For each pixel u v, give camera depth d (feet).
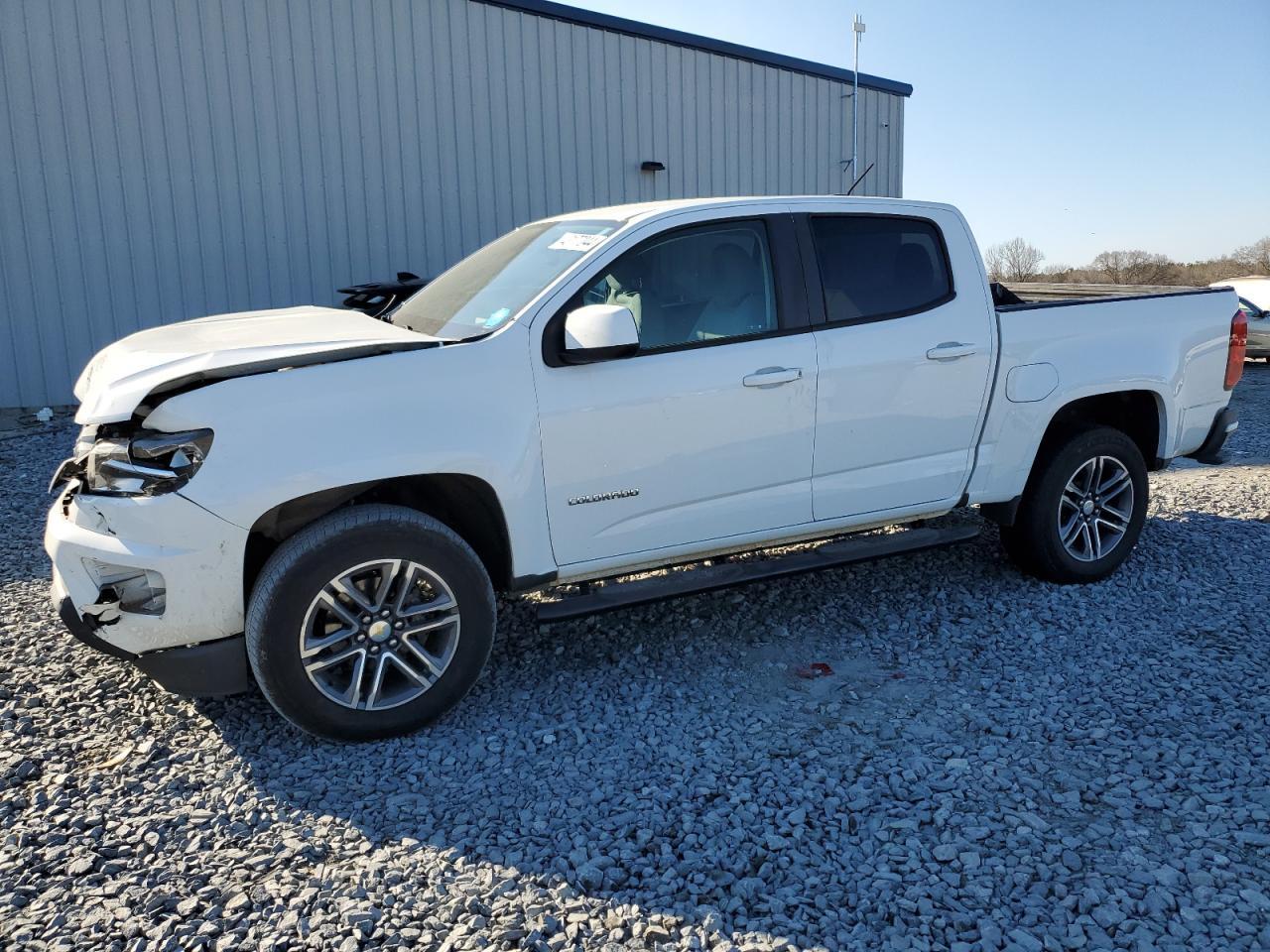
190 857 9.35
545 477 12.09
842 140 56.70
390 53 39.58
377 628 11.25
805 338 13.55
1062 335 15.51
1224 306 17.28
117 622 10.69
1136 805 9.96
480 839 9.61
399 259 40.93
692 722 12.00
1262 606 15.42
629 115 47.01
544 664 13.74
